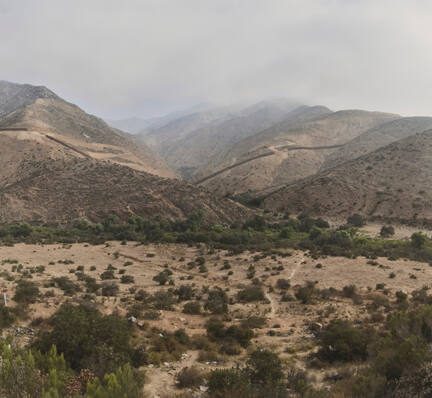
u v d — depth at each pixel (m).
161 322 18.86
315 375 11.61
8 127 169.50
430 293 26.14
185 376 10.34
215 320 20.31
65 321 10.98
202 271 40.91
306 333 18.59
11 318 14.73
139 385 9.20
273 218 105.62
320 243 54.62
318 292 28.36
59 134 188.38
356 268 35.22
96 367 9.09
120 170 126.06
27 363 7.34
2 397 6.70
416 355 8.98
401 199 101.88
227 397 8.77
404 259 40.38
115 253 53.31
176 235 70.00
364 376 9.02
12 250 52.88
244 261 44.16
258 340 17.23
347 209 107.62
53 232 74.19
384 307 23.22
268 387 9.03
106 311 19.38
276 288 31.48
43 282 29.73
